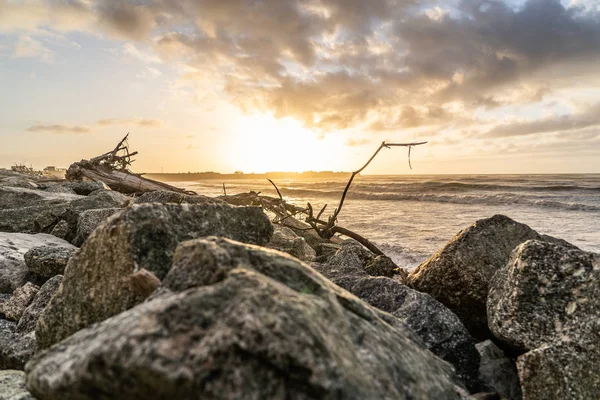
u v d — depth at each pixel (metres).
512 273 4.17
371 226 24.91
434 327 4.20
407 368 2.51
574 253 3.92
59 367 1.97
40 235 9.08
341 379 1.77
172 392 1.64
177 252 2.82
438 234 20.98
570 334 3.46
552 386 3.22
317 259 9.64
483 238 5.69
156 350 1.70
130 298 3.11
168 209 3.82
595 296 3.55
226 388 1.62
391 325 3.30
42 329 3.53
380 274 7.88
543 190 51.78
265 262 2.69
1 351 4.06
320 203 46.91
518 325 3.82
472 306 5.39
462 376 3.98
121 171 24.41
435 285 5.66
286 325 1.83
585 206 32.34
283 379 1.69
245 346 1.71
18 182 18.08
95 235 3.58
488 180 79.94
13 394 2.97
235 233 4.38
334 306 2.48
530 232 5.93
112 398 1.80
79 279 3.51
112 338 1.84
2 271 6.62
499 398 3.68
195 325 1.84
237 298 1.99
